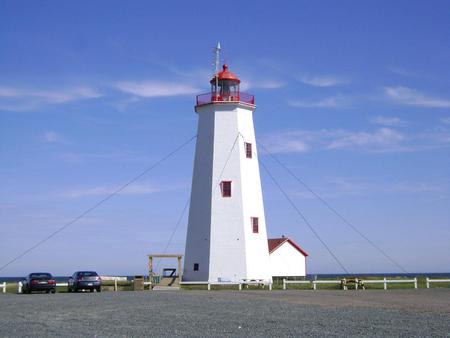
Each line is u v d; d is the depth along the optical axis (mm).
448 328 20484
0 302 32375
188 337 18406
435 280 53156
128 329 20312
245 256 49531
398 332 19484
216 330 20016
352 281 50375
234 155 51219
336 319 23219
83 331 19844
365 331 19734
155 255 49656
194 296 37250
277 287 49750
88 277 45875
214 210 50250
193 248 50938
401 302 32031
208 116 52312
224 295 38344
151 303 31234
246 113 52750
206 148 51875
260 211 52000
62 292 45625
